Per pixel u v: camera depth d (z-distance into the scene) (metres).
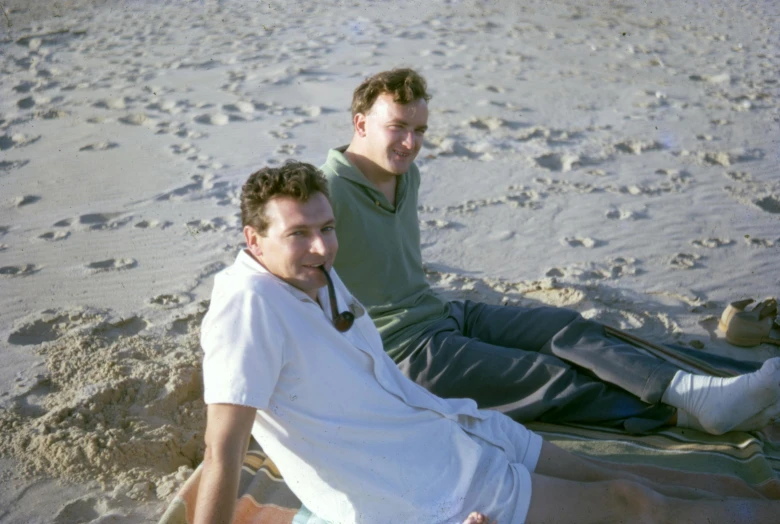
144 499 2.92
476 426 2.61
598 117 7.59
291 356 2.23
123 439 3.20
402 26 10.95
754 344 4.02
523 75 8.86
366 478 2.33
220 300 2.22
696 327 4.21
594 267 4.87
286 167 2.26
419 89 3.18
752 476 2.93
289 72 8.76
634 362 3.19
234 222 5.41
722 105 7.97
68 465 3.08
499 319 3.48
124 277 4.71
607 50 9.99
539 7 12.29
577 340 3.33
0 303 4.43
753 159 6.64
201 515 2.06
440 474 2.40
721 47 10.23
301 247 2.22
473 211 5.64
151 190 5.95
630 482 2.48
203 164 6.40
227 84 8.38
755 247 5.13
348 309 2.41
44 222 5.46
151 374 3.63
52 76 8.76
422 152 6.66
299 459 2.34
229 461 2.10
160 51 9.73
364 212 3.24
